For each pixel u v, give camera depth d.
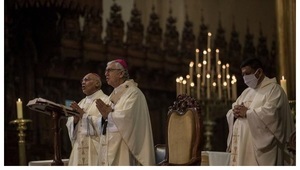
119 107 9.23
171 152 8.99
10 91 15.62
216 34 20.22
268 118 8.55
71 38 16.61
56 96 16.50
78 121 9.91
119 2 18.64
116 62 9.55
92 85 10.24
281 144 8.72
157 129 18.62
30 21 16.09
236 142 8.88
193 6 20.23
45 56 16.20
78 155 9.82
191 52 19.61
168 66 19.03
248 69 8.90
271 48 20.27
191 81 13.72
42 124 15.96
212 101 13.91
